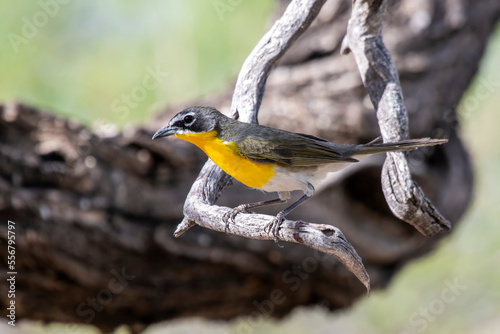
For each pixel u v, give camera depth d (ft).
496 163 70.38
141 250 34.81
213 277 37.96
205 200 22.77
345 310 44.09
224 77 55.67
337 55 44.16
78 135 33.27
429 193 45.01
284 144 24.07
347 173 39.83
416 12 44.19
